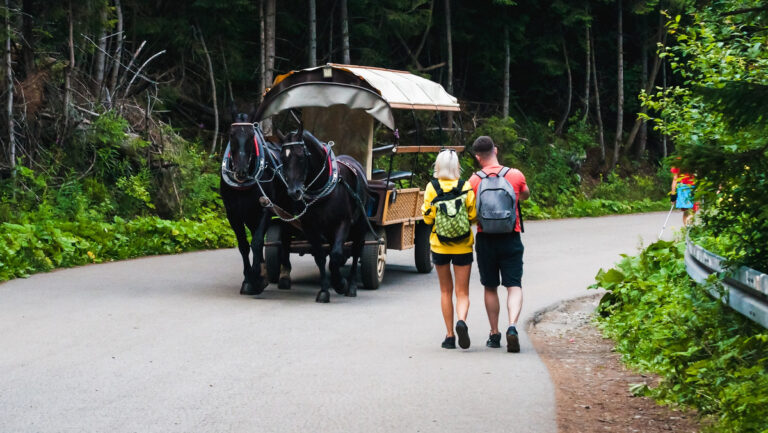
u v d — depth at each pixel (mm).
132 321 8859
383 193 11547
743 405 5238
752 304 5891
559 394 6375
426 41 29469
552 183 27984
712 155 4852
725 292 6660
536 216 25141
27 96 16531
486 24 29188
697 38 10688
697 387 6066
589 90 35062
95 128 16891
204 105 22766
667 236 19281
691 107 9477
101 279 11742
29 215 14367
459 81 30656
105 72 19047
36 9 16562
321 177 10289
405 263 14742
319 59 25359
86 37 17094
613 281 10086
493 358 7605
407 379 6730
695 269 7895
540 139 29734
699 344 6645
